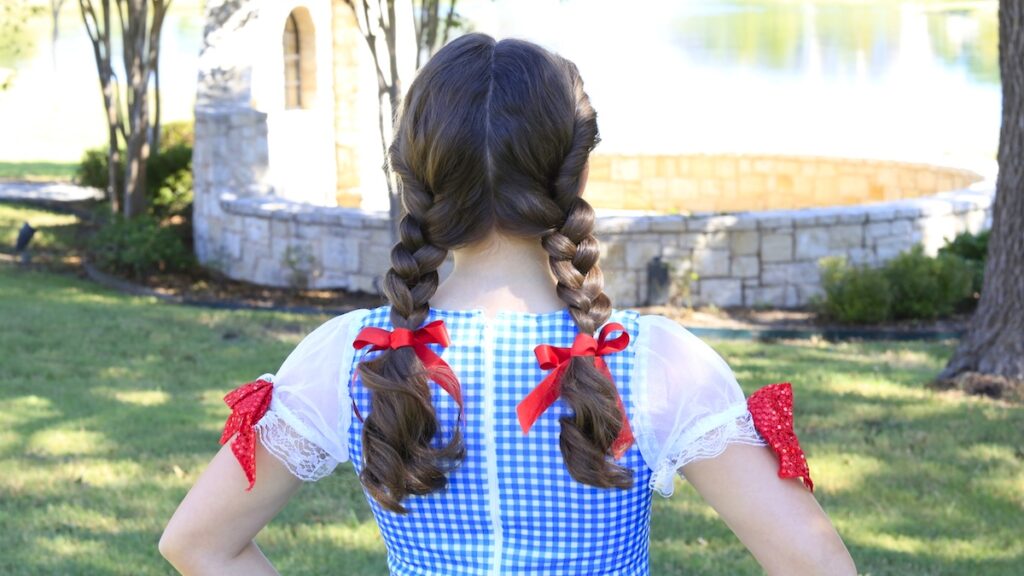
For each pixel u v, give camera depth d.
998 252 6.97
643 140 20.58
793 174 16.44
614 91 31.42
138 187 15.16
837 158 16.03
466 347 1.42
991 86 32.81
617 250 11.57
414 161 1.42
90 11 15.81
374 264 12.34
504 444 1.39
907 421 6.36
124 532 4.77
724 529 4.79
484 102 1.39
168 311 10.59
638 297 11.66
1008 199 6.91
